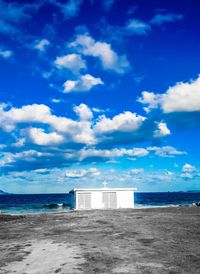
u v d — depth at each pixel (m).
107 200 41.88
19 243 14.42
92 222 22.11
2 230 20.78
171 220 22.45
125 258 10.55
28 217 33.53
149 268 9.28
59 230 18.59
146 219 23.42
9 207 88.81
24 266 9.92
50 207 85.19
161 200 128.12
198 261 10.09
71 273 8.88
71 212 35.78
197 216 25.64
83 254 11.26
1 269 9.66
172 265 9.61
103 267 9.44
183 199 140.12
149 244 13.06
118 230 17.50
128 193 42.34
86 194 41.59
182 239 14.23
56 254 11.45
